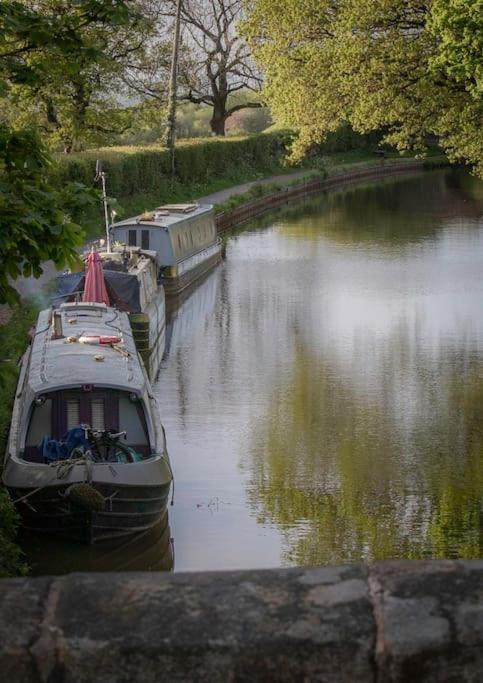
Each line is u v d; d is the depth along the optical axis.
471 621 2.90
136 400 17.59
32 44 10.80
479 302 33.81
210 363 27.12
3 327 23.92
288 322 31.78
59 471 15.34
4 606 2.92
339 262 42.12
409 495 17.39
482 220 53.69
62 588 2.97
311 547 15.47
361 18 32.72
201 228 40.75
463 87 32.69
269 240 48.62
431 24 29.03
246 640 2.88
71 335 20.61
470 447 19.75
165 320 33.16
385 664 2.88
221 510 16.89
